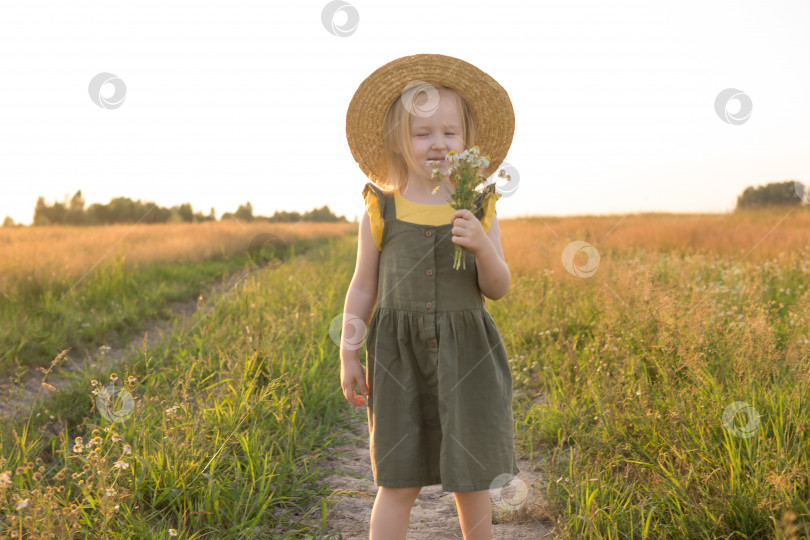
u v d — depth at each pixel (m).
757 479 2.11
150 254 12.40
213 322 5.61
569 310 5.54
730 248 10.33
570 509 2.37
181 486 2.49
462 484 1.84
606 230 14.72
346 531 2.46
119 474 2.34
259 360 3.97
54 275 7.76
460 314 1.94
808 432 2.45
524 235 14.42
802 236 9.93
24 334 5.48
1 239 10.30
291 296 6.87
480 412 1.91
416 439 1.92
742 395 2.76
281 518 2.50
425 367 1.94
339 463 3.23
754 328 3.46
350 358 2.10
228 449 2.85
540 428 3.33
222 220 21.31
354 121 2.19
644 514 2.23
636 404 3.04
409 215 2.01
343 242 25.92
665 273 6.91
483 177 1.86
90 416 3.57
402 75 2.13
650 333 3.95
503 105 2.20
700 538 2.04
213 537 2.27
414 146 2.04
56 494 2.38
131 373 3.93
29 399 4.07
